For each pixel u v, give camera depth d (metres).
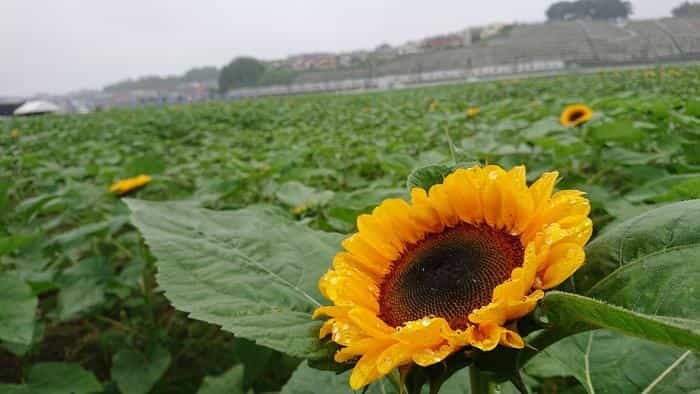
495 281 0.33
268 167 1.74
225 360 1.10
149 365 0.96
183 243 0.37
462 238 0.36
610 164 1.33
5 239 0.96
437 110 4.62
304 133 3.86
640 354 0.41
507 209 0.35
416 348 0.28
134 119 7.21
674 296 0.26
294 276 0.37
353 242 0.38
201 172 2.20
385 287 0.36
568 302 0.26
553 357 0.43
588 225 0.29
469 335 0.27
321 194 1.11
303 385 0.47
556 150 1.47
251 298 0.35
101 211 1.58
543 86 7.13
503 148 1.78
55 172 2.38
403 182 1.25
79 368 0.83
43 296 1.30
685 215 0.29
